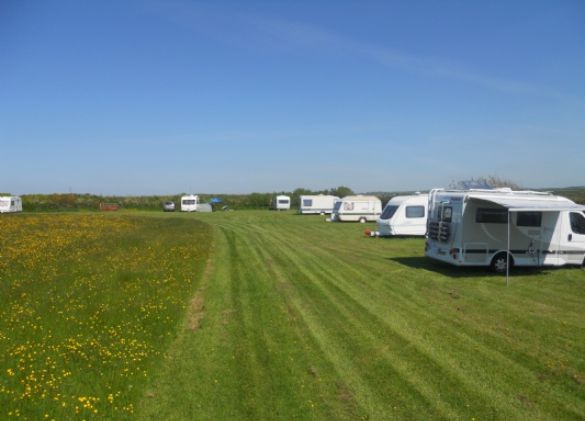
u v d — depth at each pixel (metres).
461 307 9.81
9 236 19.61
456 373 6.23
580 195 26.36
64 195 68.88
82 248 16.34
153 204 71.31
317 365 6.45
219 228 31.08
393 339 7.60
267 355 6.80
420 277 13.33
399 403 5.36
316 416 5.02
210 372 6.14
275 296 10.56
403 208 25.36
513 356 6.88
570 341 7.59
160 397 5.39
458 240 13.85
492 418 5.04
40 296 9.13
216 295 10.52
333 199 54.38
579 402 5.43
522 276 13.58
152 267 12.92
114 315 8.16
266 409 5.16
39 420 4.62
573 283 12.56
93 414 4.82
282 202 67.75
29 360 6.00
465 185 15.60
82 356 6.26
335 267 14.96
